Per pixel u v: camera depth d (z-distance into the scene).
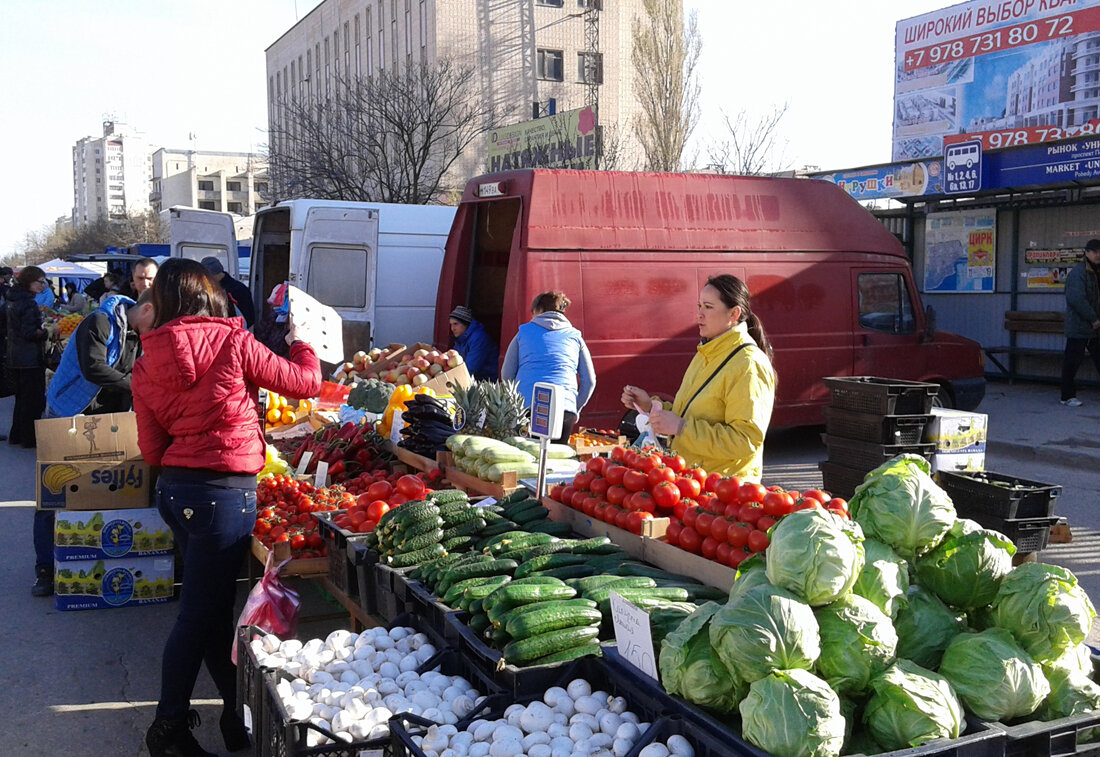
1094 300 13.83
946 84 22.55
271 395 8.46
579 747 2.68
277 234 14.33
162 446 4.24
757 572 2.83
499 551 4.10
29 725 4.79
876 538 3.01
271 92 64.75
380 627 3.92
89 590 6.49
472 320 10.78
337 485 6.23
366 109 33.41
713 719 2.55
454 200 35.06
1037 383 16.41
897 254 11.91
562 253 9.99
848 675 2.56
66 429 6.41
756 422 4.66
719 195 10.91
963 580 2.93
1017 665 2.62
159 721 4.18
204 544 4.12
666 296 10.45
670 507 4.27
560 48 41.41
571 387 7.73
